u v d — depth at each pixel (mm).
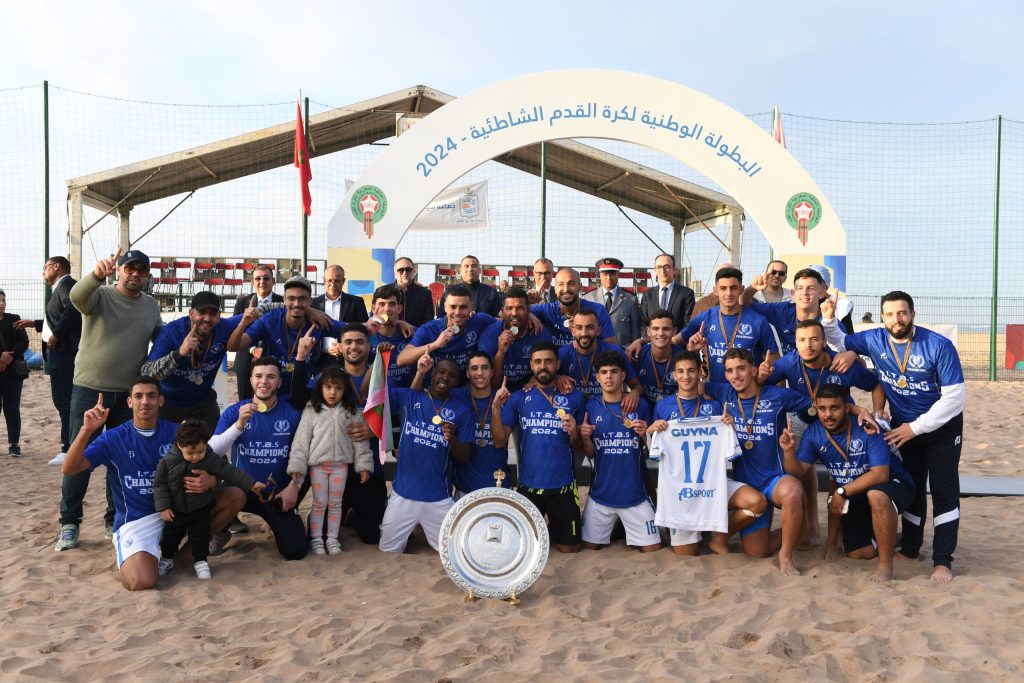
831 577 5152
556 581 5207
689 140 8398
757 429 5621
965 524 6441
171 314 18594
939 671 3674
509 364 6574
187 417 6074
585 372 6348
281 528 5594
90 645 4062
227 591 4953
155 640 4137
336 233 8383
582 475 6457
